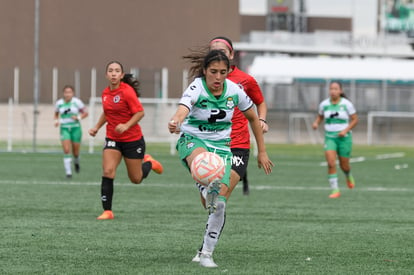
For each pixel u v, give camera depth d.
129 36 103.12
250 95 18.67
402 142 99.12
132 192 30.73
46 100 90.25
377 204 27.73
